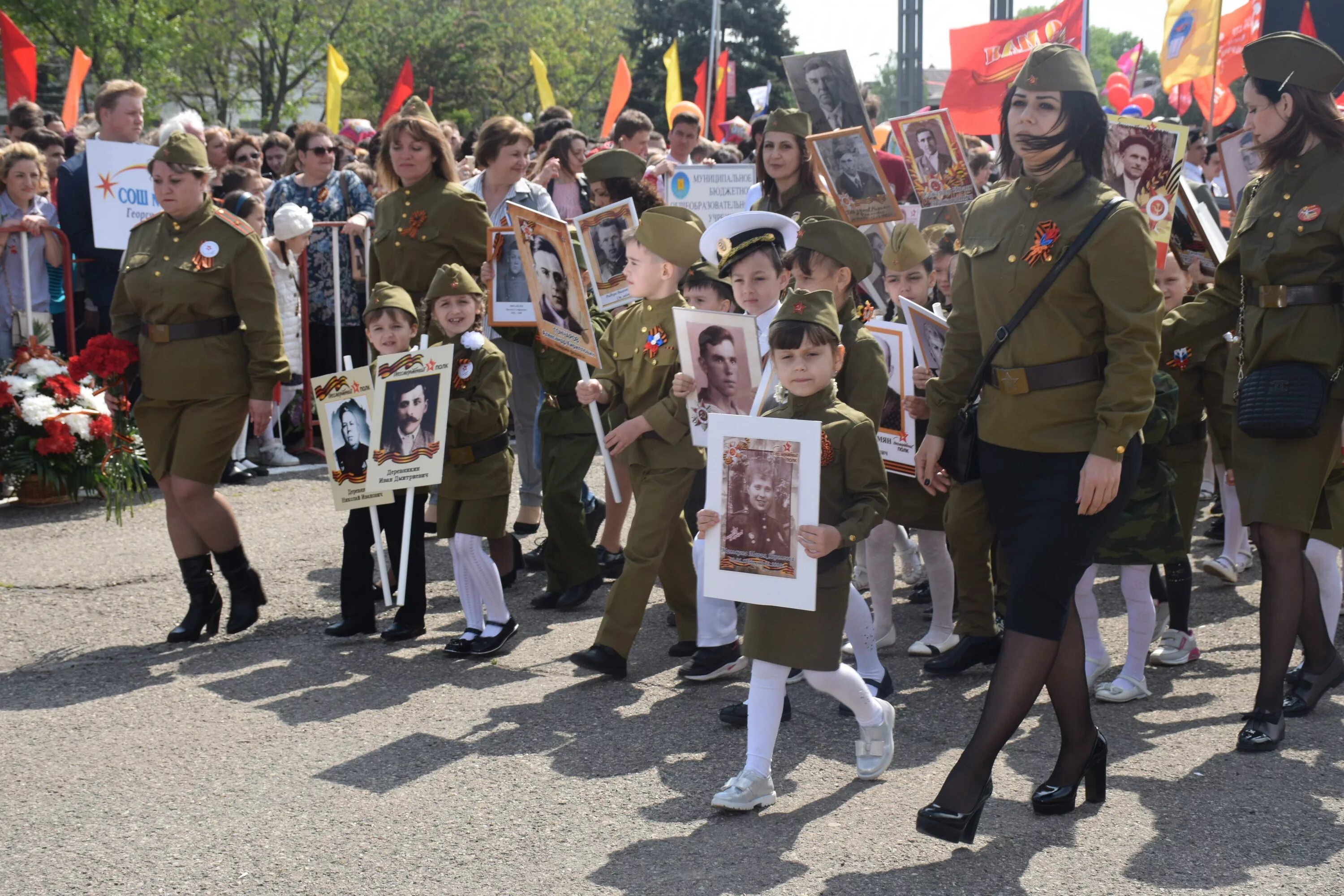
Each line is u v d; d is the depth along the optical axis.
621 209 5.57
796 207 5.86
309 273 9.43
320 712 4.67
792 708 4.71
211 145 10.26
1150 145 5.30
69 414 7.67
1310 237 4.18
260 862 3.49
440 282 5.51
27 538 7.18
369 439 5.33
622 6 54.06
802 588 3.68
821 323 3.82
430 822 3.74
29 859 3.53
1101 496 3.36
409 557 5.45
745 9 50.25
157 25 33.72
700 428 4.76
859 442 3.82
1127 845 3.50
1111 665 5.14
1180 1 10.06
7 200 8.16
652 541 4.96
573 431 5.96
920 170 7.04
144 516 7.73
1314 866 3.35
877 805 3.83
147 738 4.42
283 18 39.66
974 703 4.78
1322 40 7.98
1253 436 4.21
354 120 15.59
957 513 4.94
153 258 5.57
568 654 5.37
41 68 31.17
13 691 4.91
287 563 6.76
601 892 3.29
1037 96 3.43
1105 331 3.45
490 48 46.47
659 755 4.25
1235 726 4.43
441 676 5.09
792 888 3.29
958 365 3.74
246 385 5.56
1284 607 4.27
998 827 3.63
